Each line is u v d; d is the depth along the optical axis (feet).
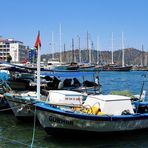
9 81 86.43
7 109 72.90
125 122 55.98
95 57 350.02
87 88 90.38
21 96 68.28
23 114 66.90
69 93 63.82
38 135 58.85
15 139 56.49
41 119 55.16
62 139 55.52
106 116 53.42
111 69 310.65
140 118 57.52
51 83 88.89
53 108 53.52
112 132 55.88
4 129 63.41
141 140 56.29
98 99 57.31
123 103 57.57
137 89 165.58
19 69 94.32
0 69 93.76
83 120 52.49
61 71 99.14
